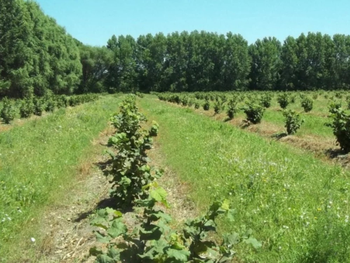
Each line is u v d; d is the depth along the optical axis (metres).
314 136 15.63
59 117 22.56
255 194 7.52
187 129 17.91
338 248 4.40
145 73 100.44
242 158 10.79
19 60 53.69
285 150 12.95
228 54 98.81
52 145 13.33
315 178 8.96
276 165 9.77
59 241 6.40
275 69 99.56
